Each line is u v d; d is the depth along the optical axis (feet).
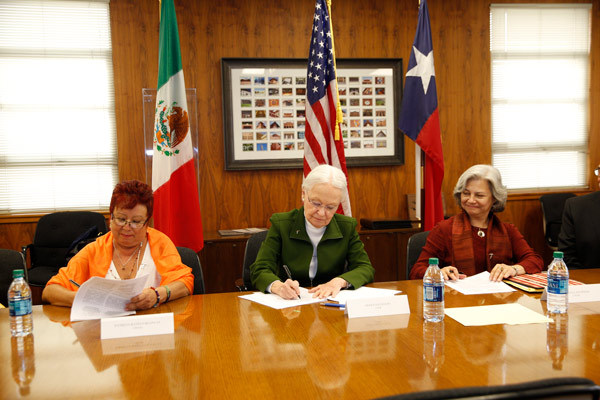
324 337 4.66
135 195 6.32
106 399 3.40
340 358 4.09
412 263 8.26
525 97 16.57
